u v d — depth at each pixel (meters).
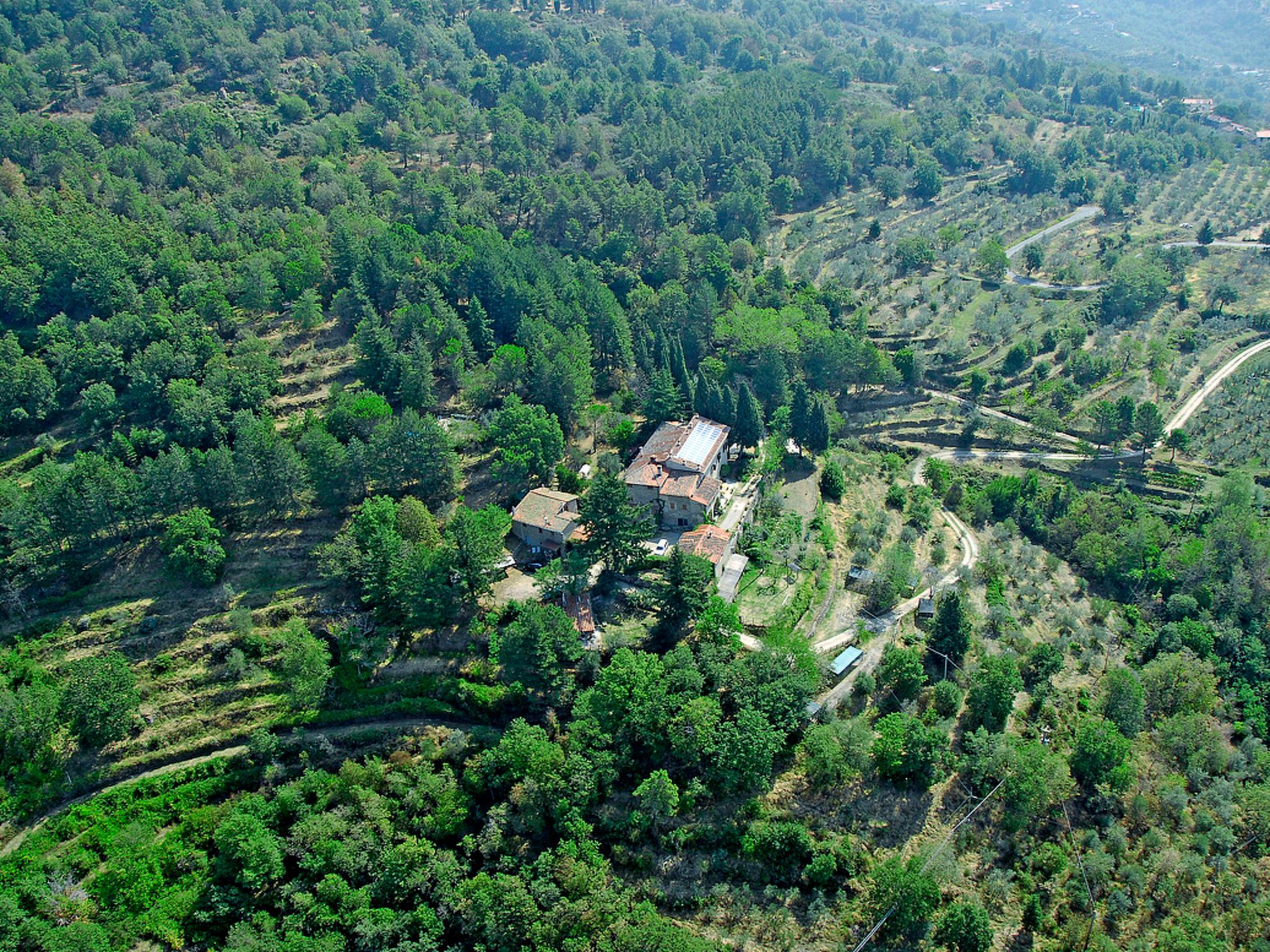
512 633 122.94
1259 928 112.06
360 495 154.25
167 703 127.44
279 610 136.88
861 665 133.00
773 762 118.88
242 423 156.25
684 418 176.25
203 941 106.81
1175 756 131.75
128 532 147.50
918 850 113.62
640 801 116.00
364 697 128.12
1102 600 160.88
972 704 126.25
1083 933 108.00
